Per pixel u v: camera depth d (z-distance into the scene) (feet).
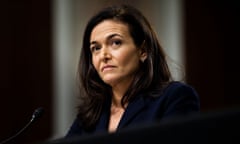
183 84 10.48
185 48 32.09
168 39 31.81
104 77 10.85
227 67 32.91
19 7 28.94
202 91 32.27
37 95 28.76
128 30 10.88
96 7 29.91
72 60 29.99
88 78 11.76
